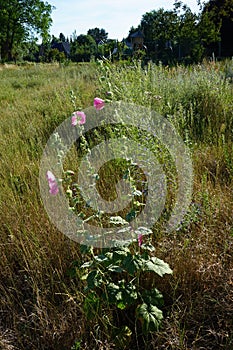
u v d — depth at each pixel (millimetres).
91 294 1908
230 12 13375
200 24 13492
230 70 7070
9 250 2531
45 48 48594
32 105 6891
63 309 2084
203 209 2461
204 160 3338
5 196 3127
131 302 1840
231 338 1750
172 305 1895
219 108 4793
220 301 1946
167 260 2186
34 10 39406
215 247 2203
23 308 2051
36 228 2621
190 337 1854
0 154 4281
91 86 7750
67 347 1898
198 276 2086
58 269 2344
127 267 1823
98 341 1775
